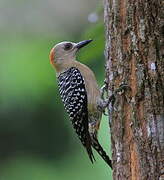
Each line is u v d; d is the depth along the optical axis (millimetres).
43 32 22188
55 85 19219
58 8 23156
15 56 19297
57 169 19922
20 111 19547
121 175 10523
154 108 10203
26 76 18922
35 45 20156
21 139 20359
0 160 20406
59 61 13297
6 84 18750
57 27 22812
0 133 20156
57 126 20266
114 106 10727
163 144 10086
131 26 10492
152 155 10125
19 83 18797
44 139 20375
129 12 10508
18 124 19984
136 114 10328
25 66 19094
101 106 12180
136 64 10398
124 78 10562
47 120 20078
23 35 21406
